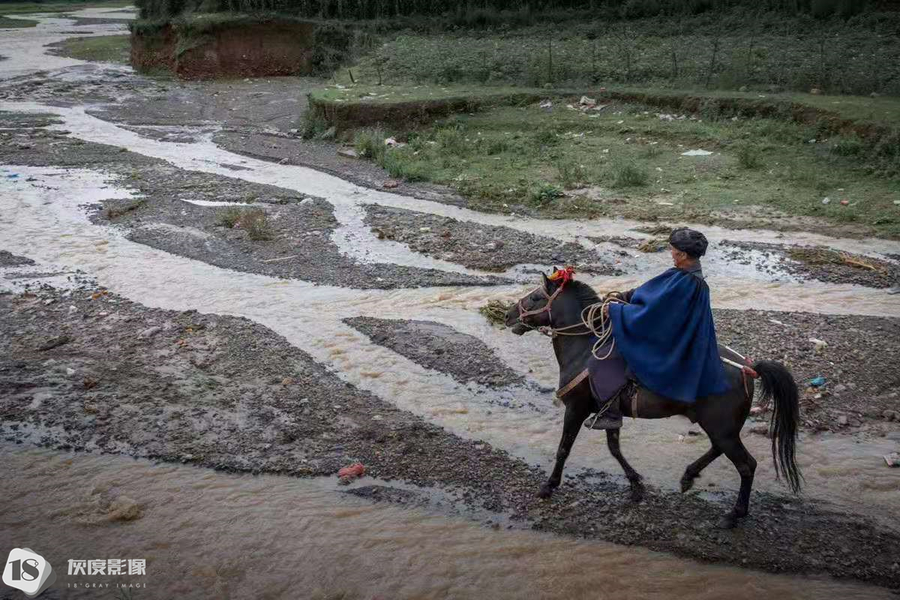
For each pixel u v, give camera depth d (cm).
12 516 664
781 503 683
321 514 675
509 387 894
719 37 2644
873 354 923
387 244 1363
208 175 1833
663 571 605
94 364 927
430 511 681
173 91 3033
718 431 605
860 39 2406
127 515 664
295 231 1427
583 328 642
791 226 1378
